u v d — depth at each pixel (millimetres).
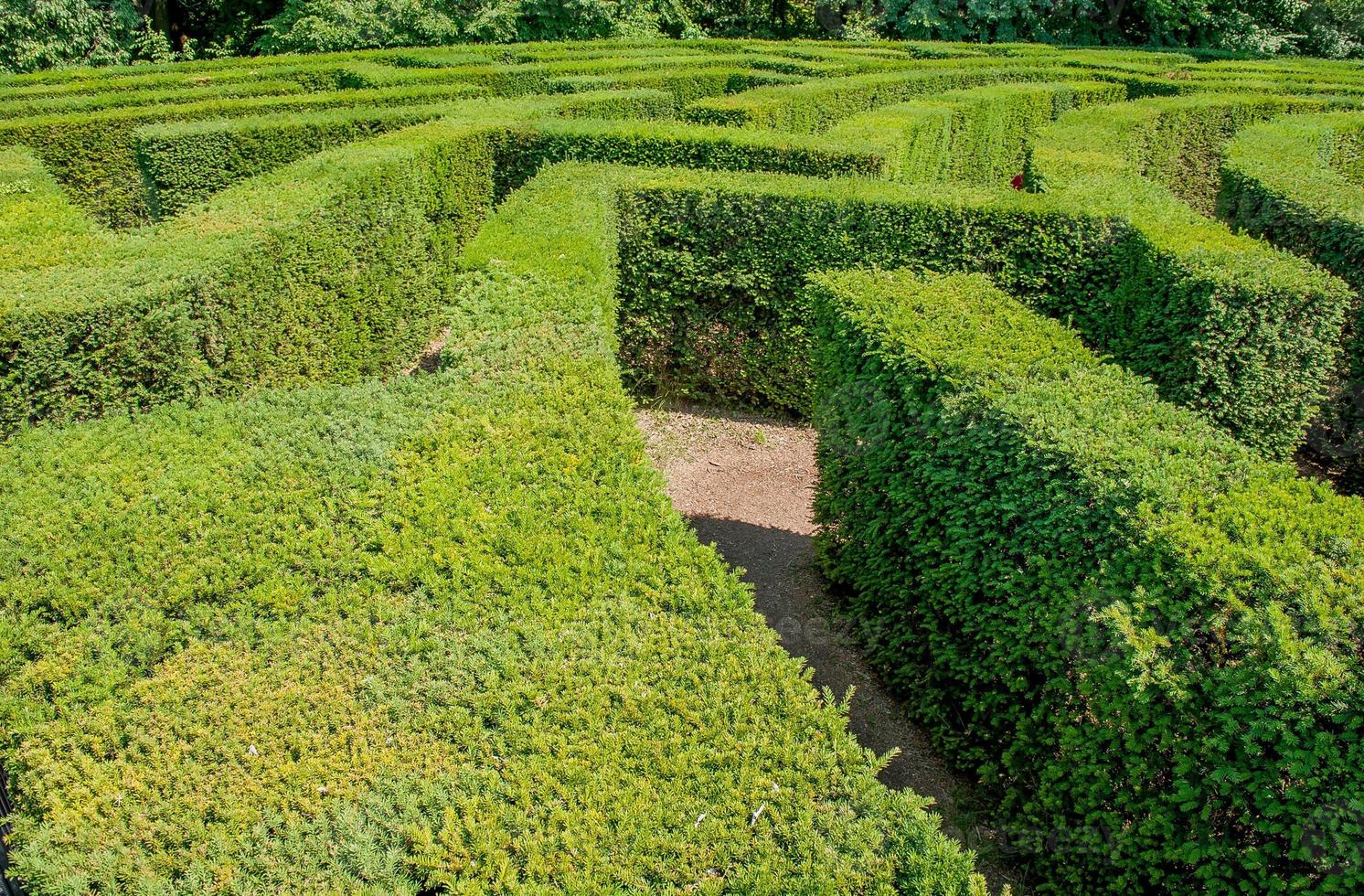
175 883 3061
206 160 11977
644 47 24875
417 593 4250
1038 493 5047
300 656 3900
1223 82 19578
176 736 3551
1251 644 3877
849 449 7000
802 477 9625
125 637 3949
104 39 28375
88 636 3926
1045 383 5742
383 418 5652
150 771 3400
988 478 5480
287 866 3086
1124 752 4441
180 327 6840
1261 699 3771
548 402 5887
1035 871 5086
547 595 4273
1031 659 5129
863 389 6656
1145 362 8266
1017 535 5207
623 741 3518
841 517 7309
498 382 6113
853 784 3406
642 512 4840
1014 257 9305
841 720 3635
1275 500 4586
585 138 12219
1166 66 23359
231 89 16453
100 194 13992
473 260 7988
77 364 6340
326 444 5348
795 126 14789
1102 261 9047
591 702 3672
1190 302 7707
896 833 3250
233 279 7617
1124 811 4477
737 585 4344
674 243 10203
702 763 3447
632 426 5691
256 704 3678
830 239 9734
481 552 4504
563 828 3219
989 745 5582
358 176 9867
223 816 3246
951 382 5824
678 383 10875
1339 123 14430
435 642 3961
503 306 7090
